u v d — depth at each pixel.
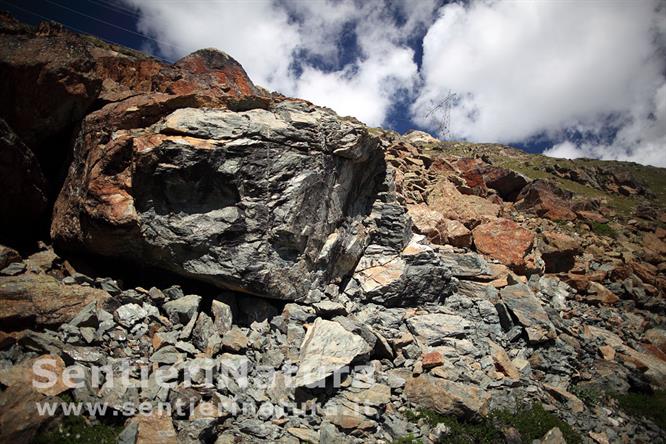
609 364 17.45
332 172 15.57
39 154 15.24
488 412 12.51
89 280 12.67
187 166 12.39
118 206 12.53
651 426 14.93
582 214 37.78
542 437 12.41
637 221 42.16
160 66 20.55
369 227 18.47
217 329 12.34
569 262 26.06
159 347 11.28
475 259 20.08
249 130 13.64
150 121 14.35
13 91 13.16
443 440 11.45
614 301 24.17
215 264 12.88
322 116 15.95
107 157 12.93
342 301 15.96
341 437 10.45
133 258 13.52
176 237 12.64
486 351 15.20
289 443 9.99
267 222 13.45
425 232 21.77
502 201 35.19
